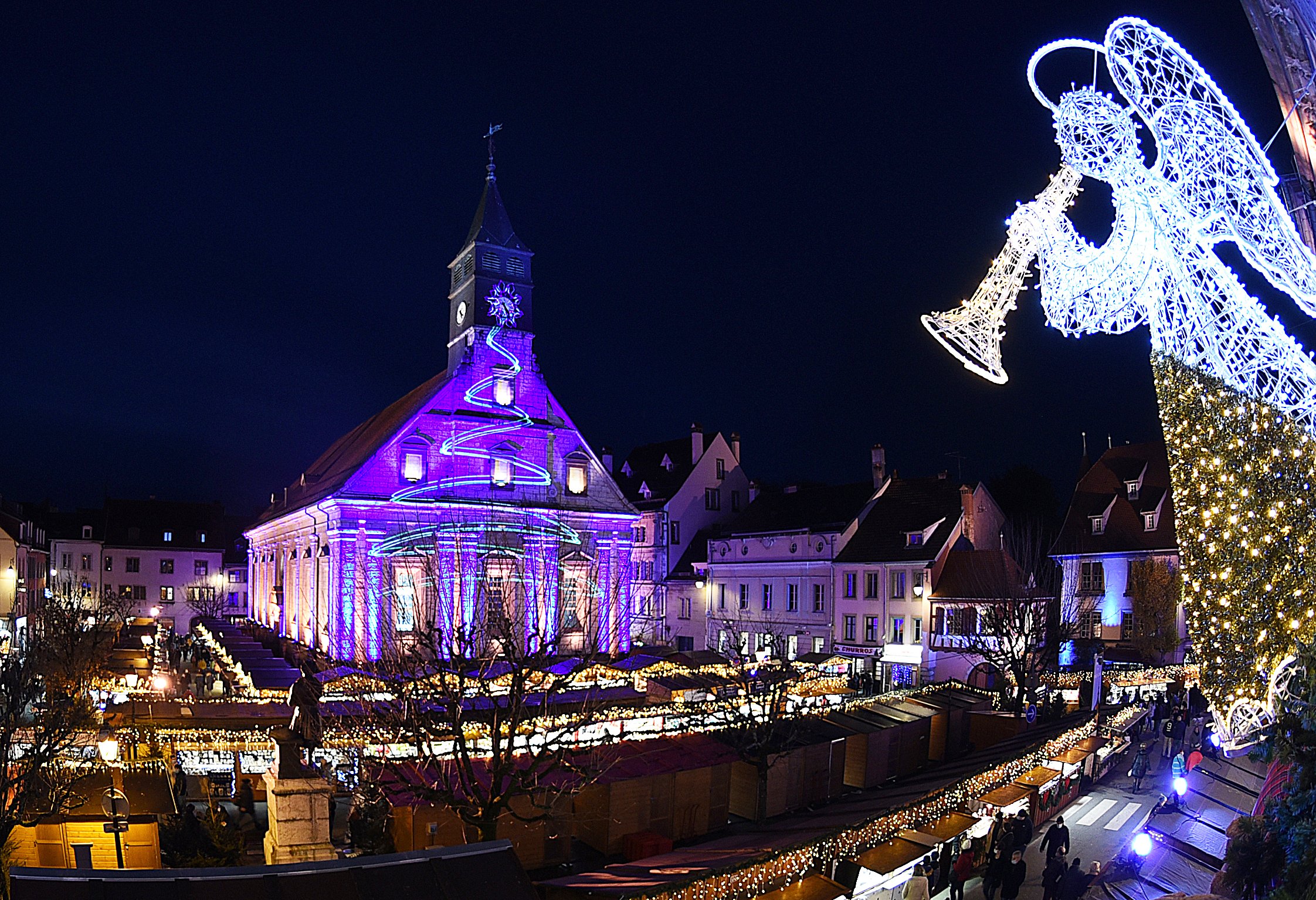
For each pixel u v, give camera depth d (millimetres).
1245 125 6621
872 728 32406
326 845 17016
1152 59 6824
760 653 55375
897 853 18641
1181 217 6867
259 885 7816
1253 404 9203
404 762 23031
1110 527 54625
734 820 29922
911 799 22344
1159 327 7488
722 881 15148
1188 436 9789
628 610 52156
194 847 21016
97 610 69250
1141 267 7117
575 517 53594
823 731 31391
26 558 81625
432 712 24109
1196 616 9898
